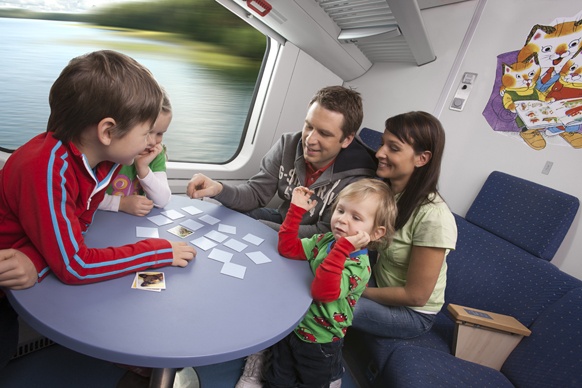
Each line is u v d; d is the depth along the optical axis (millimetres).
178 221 1128
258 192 1673
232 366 1458
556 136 1643
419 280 1246
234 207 1559
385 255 1437
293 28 1661
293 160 1626
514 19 1803
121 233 956
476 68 1948
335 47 1893
